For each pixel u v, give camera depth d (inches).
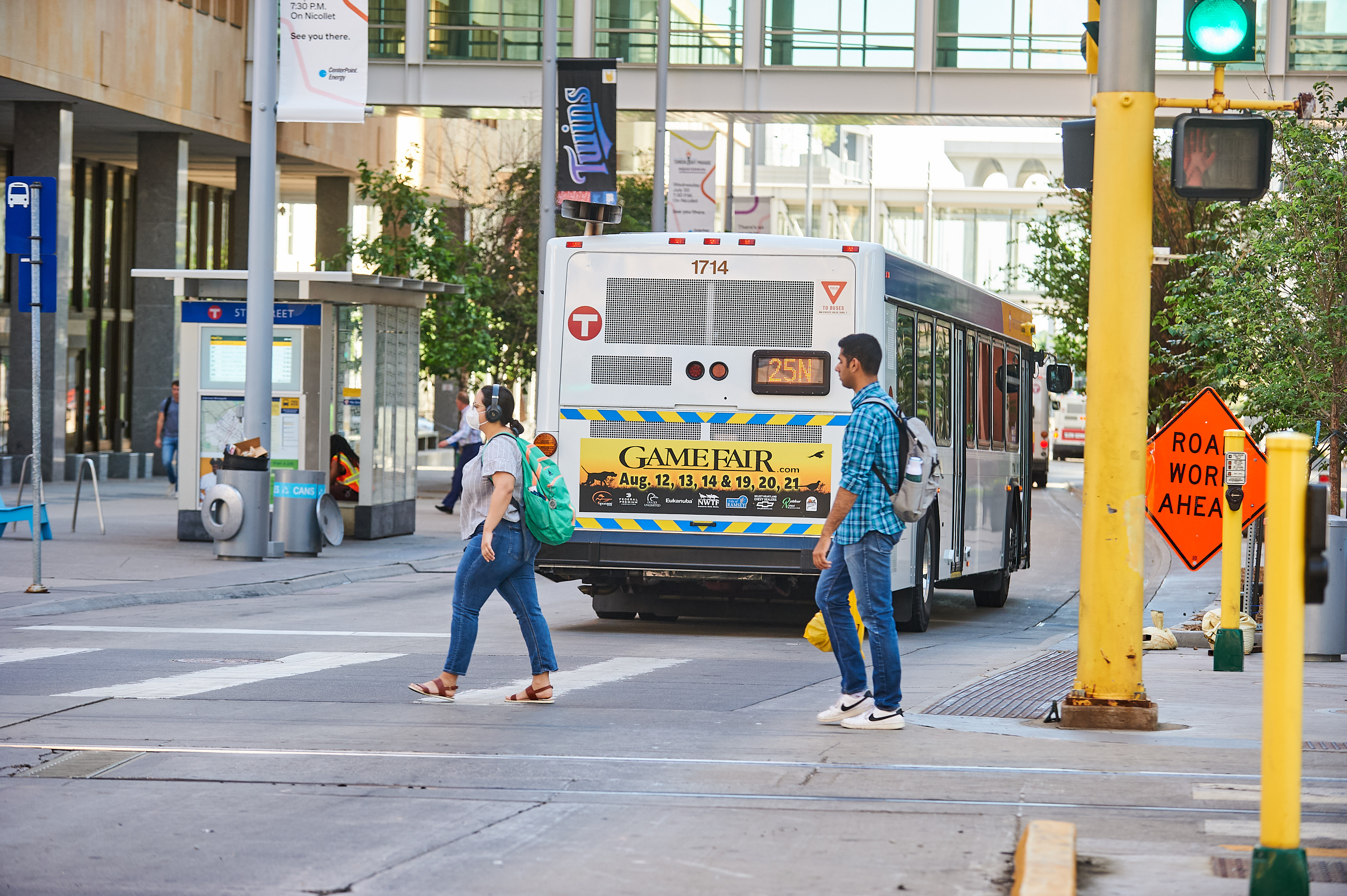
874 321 864.9
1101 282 550.3
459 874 371.6
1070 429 4141.2
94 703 615.2
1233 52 544.7
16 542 1343.5
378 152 3011.8
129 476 2474.2
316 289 1403.8
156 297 2477.9
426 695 637.9
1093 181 559.2
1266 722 304.3
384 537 1517.0
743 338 874.1
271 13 1270.9
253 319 1261.1
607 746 529.3
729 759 507.5
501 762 500.1
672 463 878.4
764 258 872.3
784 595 913.5
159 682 672.4
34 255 985.5
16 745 525.7
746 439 873.5
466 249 2244.1
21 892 356.8
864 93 2518.5
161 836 407.5
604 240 884.6
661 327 880.9
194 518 1374.3
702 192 2026.3
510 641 852.6
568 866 379.2
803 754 515.2
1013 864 378.3
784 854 389.1
